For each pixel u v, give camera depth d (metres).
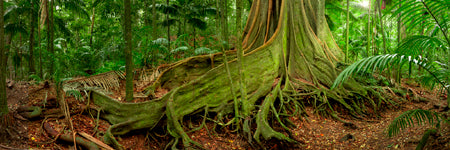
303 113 7.02
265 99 6.42
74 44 10.88
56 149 4.00
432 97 8.59
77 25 11.62
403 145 4.52
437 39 3.27
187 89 5.67
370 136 5.82
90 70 8.24
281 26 8.16
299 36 8.66
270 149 5.18
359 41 11.43
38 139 4.05
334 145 5.62
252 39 8.52
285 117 6.52
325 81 8.16
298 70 8.35
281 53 7.95
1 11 3.68
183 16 10.85
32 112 4.43
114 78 6.48
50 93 5.24
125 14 5.07
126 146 4.73
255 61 7.02
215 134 5.55
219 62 7.21
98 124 4.91
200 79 5.90
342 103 7.62
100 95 5.36
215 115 5.95
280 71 7.80
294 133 6.13
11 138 3.80
